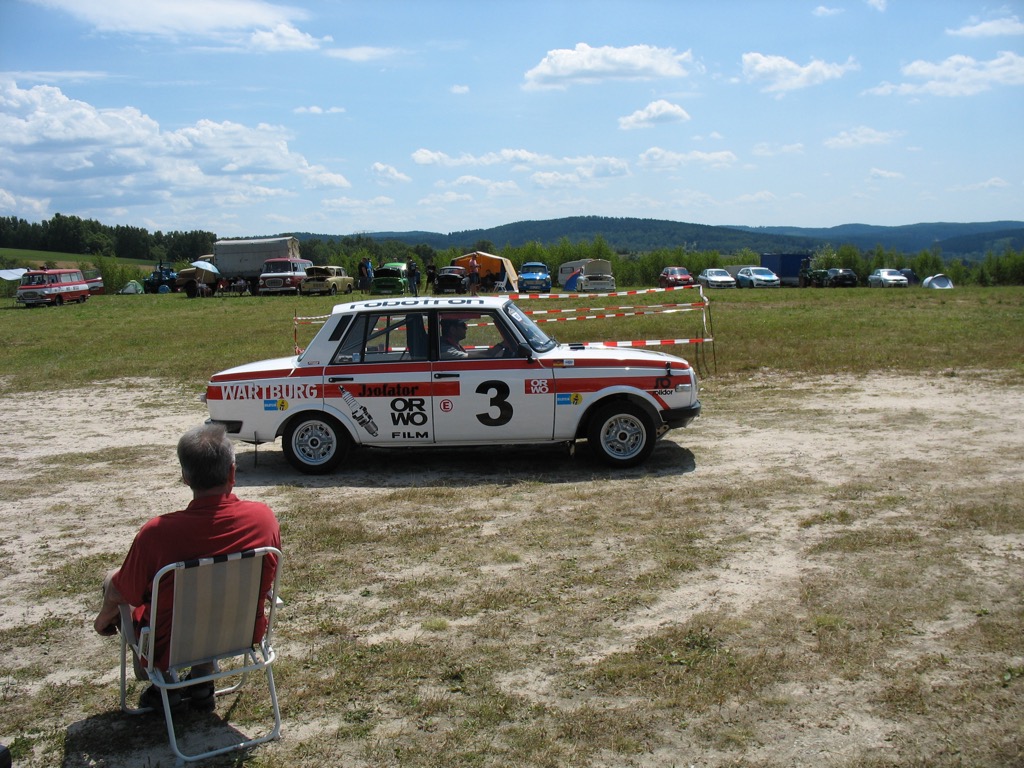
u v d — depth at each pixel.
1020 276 69.12
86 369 16.45
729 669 4.12
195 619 3.51
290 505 7.23
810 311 26.69
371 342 8.21
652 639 4.45
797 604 4.80
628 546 5.86
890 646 4.28
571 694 3.99
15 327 27.73
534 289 48.59
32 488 8.12
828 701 3.83
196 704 3.96
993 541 5.62
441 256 77.50
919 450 8.27
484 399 8.07
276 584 3.76
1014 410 10.03
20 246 148.00
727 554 5.63
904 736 3.55
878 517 6.23
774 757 3.45
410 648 4.49
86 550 6.29
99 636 4.88
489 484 7.71
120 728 3.90
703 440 9.19
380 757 3.58
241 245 47.59
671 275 56.66
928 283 50.16
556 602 5.00
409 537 6.23
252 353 18.31
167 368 16.33
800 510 6.49
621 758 3.49
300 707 3.99
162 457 9.38
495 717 3.82
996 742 3.48
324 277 44.47
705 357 15.40
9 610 5.25
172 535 3.53
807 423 9.84
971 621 4.50
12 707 4.12
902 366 13.64
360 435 8.21
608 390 8.00
